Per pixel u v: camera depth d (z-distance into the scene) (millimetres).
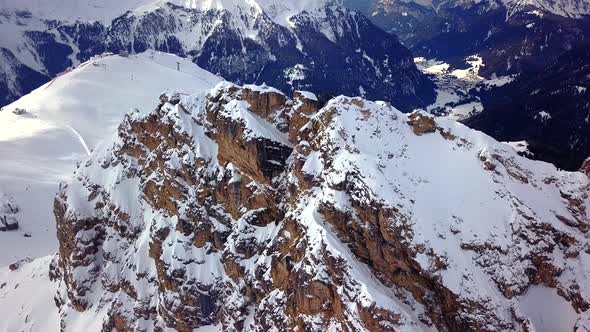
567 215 73750
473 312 62906
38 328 121188
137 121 119125
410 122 82625
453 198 71875
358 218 70688
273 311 74562
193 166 98875
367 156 74875
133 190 116562
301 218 75000
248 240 87188
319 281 66750
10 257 170500
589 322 63312
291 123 89750
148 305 99688
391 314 60875
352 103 82062
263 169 87188
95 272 115875
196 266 93625
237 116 90688
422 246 66375
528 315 64812
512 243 68312
